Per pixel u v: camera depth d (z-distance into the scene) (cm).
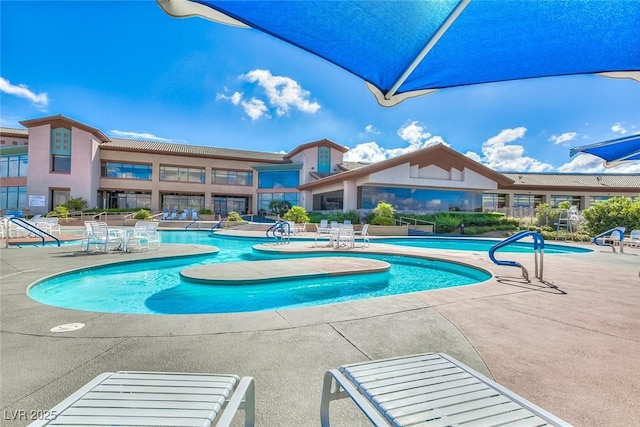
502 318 427
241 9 235
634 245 1484
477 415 147
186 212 3381
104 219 2878
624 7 227
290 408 224
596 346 336
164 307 586
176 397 154
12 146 3294
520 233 716
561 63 304
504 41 269
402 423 139
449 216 2609
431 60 296
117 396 154
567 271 807
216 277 709
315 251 1187
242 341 340
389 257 1175
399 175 2609
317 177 3541
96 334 355
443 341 347
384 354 312
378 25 249
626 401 235
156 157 3644
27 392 238
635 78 322
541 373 277
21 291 541
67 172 3191
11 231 1447
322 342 340
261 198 4003
